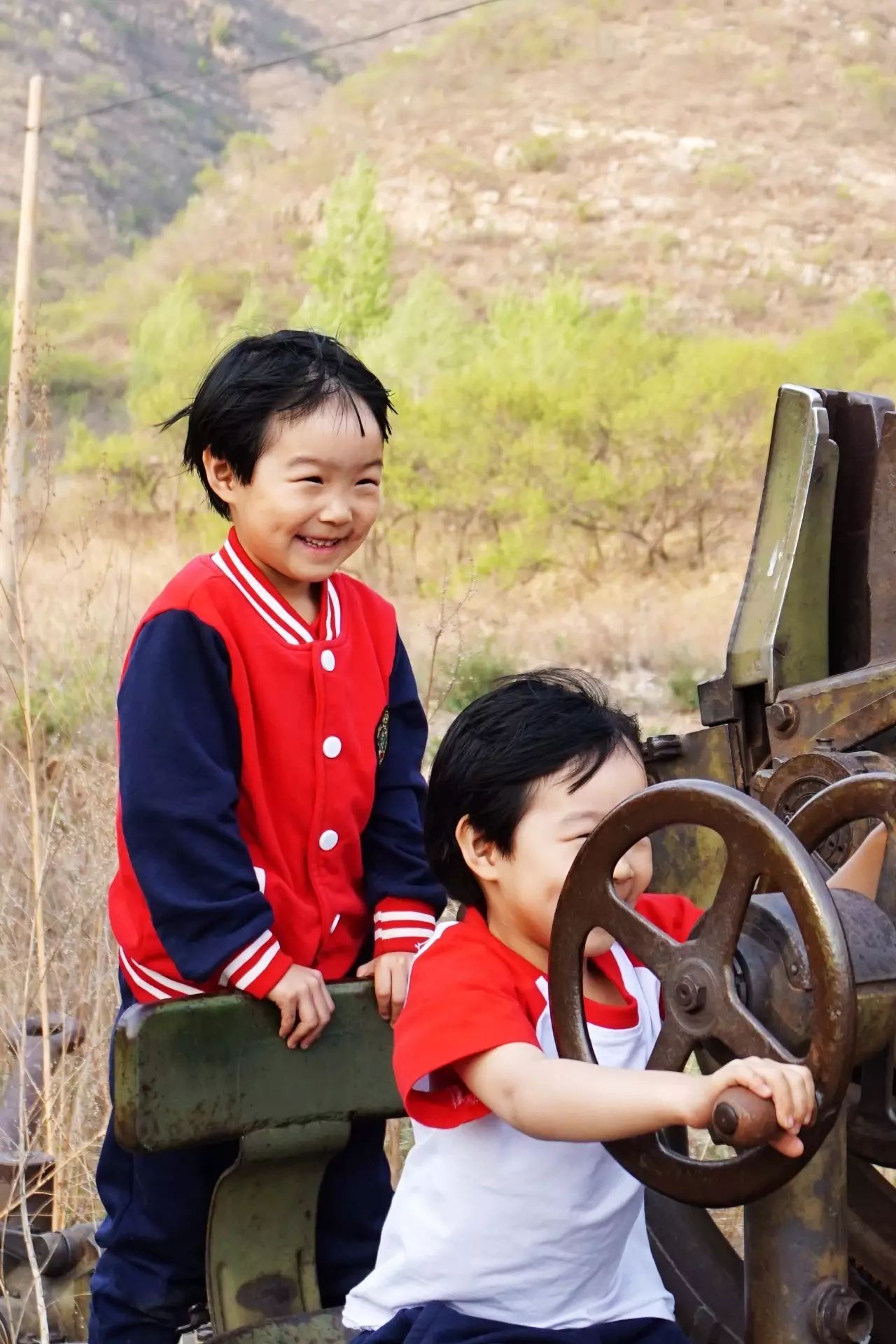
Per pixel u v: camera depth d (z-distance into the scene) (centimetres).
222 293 3838
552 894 146
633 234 3694
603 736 148
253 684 201
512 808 147
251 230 4094
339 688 206
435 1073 148
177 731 194
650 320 3369
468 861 152
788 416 225
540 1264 150
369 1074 202
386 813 216
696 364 2475
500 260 3691
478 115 4172
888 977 133
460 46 4441
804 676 221
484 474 2331
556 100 4166
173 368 3216
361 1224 223
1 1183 277
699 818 126
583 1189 149
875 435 224
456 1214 150
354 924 214
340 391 198
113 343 3666
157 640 197
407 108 4356
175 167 4650
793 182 3747
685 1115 123
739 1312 197
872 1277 205
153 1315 212
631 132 4025
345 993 201
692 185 3797
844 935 117
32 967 334
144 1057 184
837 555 227
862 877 154
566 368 2489
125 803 195
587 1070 131
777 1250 138
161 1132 186
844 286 3428
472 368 2484
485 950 151
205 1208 210
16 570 386
